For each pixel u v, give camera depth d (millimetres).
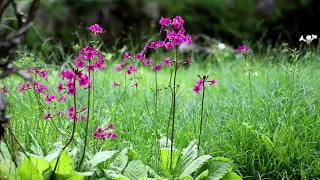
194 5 12742
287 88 5941
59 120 5074
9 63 3520
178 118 5766
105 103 5832
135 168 4414
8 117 3572
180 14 12711
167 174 4559
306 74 6344
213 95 6535
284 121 5312
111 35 12125
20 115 5191
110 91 6266
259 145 5195
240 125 5387
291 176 5055
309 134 5340
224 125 5496
